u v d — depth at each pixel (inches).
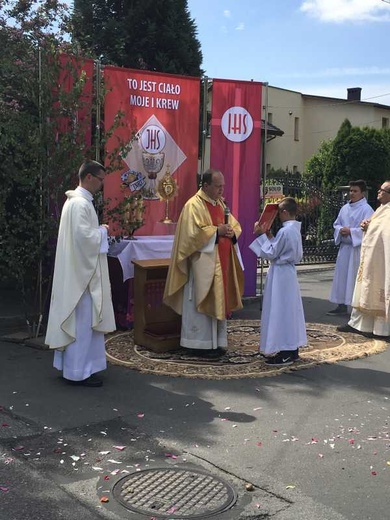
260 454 150.3
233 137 337.1
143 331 257.0
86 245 194.9
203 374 218.1
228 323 312.5
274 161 1349.7
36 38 364.8
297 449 153.8
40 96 253.3
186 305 237.1
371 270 277.6
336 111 1396.4
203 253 231.1
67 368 201.5
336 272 337.4
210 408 183.8
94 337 204.4
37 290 275.0
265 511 122.6
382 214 278.7
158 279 262.2
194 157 327.0
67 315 195.0
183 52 531.2
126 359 237.6
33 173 251.8
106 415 176.6
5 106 286.0
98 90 277.9
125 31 513.3
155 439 159.0
